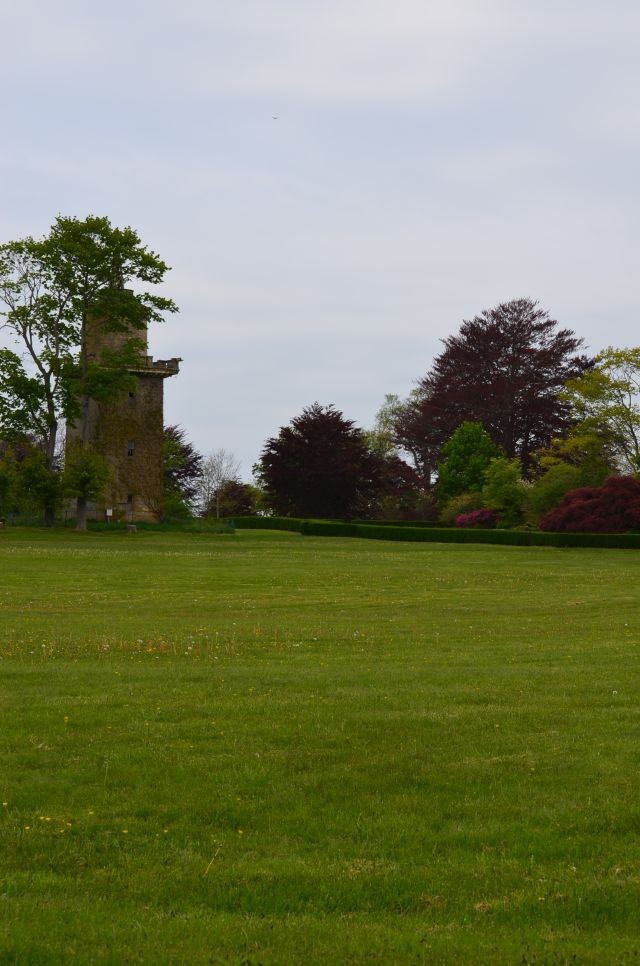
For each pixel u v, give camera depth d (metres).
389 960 7.25
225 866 9.09
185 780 11.45
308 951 7.38
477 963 7.21
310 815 10.38
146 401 88.50
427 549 64.94
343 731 13.57
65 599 35.75
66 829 9.96
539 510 80.25
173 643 23.78
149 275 76.00
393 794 11.04
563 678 18.19
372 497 102.94
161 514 88.19
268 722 14.12
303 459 98.81
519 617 31.61
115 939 7.54
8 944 7.34
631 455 86.12
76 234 73.94
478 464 103.69
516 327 112.50
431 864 9.14
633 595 39.31
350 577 45.66
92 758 12.30
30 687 16.97
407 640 25.02
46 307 74.19
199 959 7.20
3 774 11.67
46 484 73.81
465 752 12.59
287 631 26.70
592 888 8.59
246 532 80.94
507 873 8.91
